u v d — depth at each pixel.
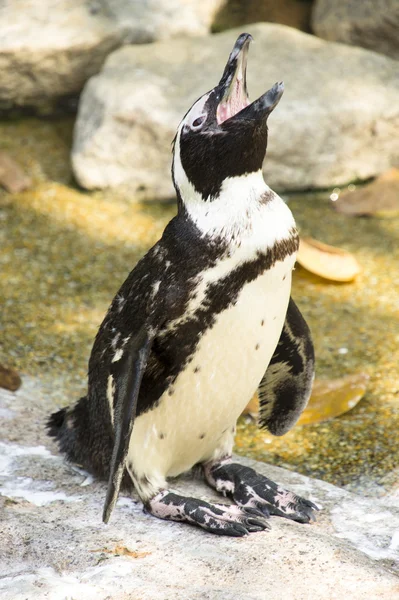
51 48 22.69
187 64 22.22
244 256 9.55
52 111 24.09
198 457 11.32
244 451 13.33
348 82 21.52
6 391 13.97
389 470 12.50
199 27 23.91
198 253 9.69
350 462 12.81
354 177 21.56
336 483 12.34
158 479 10.75
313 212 20.66
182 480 11.77
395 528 10.81
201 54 22.62
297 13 25.53
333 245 19.38
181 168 10.01
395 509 11.38
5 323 16.64
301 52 22.58
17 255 18.88
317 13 24.67
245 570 9.42
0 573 9.47
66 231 19.81
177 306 9.72
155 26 23.53
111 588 9.08
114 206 20.92
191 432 10.68
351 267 18.05
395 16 22.83
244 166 9.68
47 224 20.03
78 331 16.52
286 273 9.91
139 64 22.28
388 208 20.70
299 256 17.92
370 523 10.93
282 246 9.74
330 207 20.91
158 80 21.56
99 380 10.67
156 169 20.81
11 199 20.88
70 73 23.31
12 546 9.92
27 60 22.73
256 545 9.95
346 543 10.34
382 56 22.91
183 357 10.00
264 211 9.73
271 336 10.24
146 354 9.72
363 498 11.66
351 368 15.25
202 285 9.66
